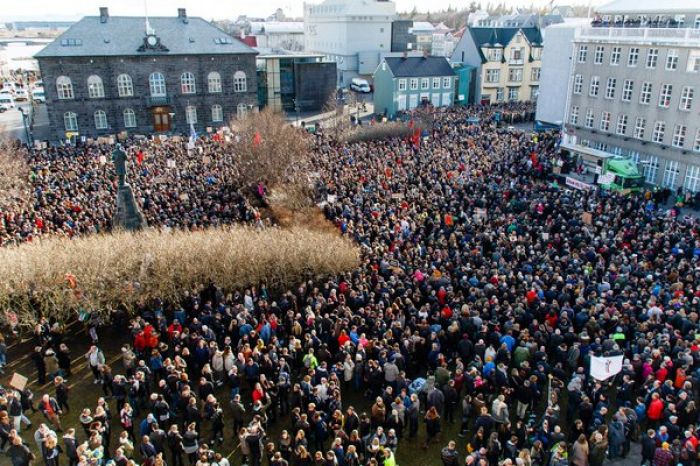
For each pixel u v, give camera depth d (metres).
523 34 92.00
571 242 28.98
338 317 20.89
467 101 93.88
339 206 34.75
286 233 29.16
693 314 20.62
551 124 71.25
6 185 38.62
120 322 24.39
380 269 25.58
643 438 16.06
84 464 14.38
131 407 18.30
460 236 29.44
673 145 47.66
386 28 116.19
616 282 23.86
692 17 49.09
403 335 20.06
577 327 21.31
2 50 144.00
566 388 20.09
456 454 15.09
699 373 17.77
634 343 20.36
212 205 35.34
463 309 20.84
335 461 14.52
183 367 18.86
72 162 46.28
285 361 19.27
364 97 103.44
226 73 73.94
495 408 16.73
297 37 157.50
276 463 14.45
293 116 84.88
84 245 26.05
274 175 42.25
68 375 21.34
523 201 35.81
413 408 17.73
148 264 24.89
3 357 21.27
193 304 23.20
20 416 17.88
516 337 20.30
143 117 71.62
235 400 17.83
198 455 15.83
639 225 30.56
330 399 17.27
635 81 50.41
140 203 35.88
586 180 46.09
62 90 67.06
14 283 24.02
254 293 24.38
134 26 70.75
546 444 16.22
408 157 47.41
